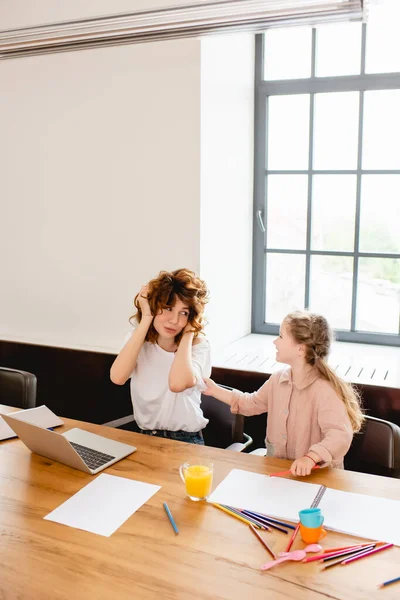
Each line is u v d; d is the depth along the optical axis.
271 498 1.50
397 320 3.02
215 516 1.43
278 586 1.17
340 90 2.94
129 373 2.10
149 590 1.15
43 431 1.64
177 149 2.65
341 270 3.10
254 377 2.47
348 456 1.92
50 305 3.08
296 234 3.18
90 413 2.88
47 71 2.88
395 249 2.98
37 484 1.59
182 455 1.77
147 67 2.65
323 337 1.84
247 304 3.27
